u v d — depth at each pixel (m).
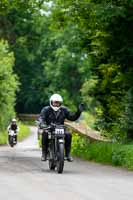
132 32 49.66
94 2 50.69
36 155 50.28
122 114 52.88
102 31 50.84
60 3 55.00
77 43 57.03
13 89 102.75
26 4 61.28
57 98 34.66
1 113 102.62
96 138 53.41
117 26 49.41
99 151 43.47
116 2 48.81
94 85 61.38
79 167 37.06
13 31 194.38
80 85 193.50
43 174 31.48
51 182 27.38
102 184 27.03
